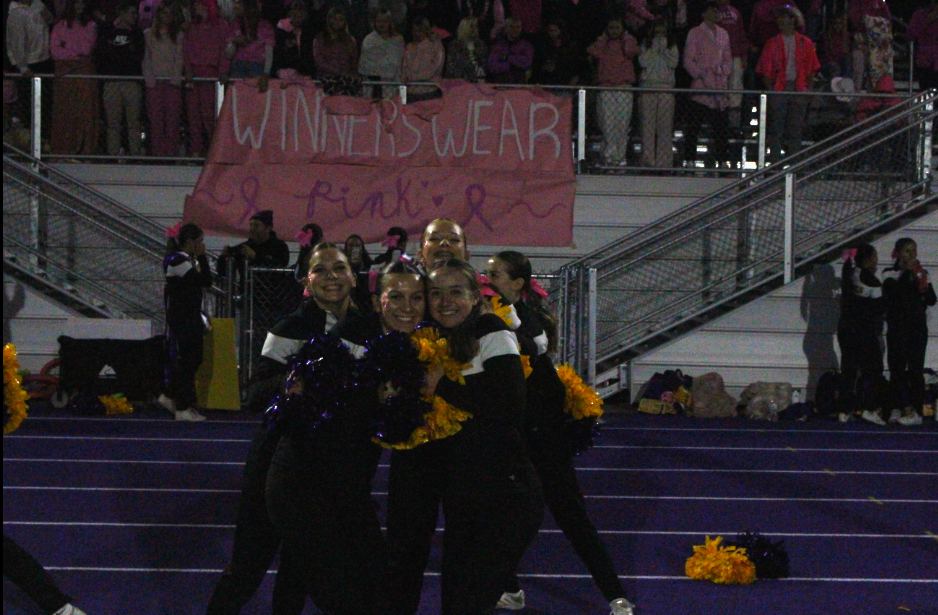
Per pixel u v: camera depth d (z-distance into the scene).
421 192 16.38
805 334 15.73
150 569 7.16
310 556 4.79
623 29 16.95
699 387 14.95
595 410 6.01
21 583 5.56
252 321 14.76
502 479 5.03
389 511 5.40
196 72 16.58
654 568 7.42
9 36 16.83
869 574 7.34
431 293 5.09
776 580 7.18
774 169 16.58
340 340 4.93
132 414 14.12
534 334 5.84
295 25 16.62
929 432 13.73
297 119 16.33
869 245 14.29
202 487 9.78
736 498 9.69
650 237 15.45
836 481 10.51
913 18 17.81
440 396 4.90
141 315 16.08
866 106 16.73
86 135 16.48
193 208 16.12
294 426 4.74
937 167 16.95
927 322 15.72
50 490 9.55
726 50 16.92
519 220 16.38
